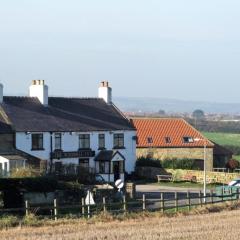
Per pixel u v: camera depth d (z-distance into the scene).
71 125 137.25
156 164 151.75
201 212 83.88
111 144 143.50
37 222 69.06
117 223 70.62
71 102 145.62
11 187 91.00
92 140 139.75
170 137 163.62
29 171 104.56
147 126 166.75
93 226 67.56
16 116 131.50
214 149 165.50
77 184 98.12
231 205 90.94
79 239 57.28
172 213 81.38
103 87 153.50
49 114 137.62
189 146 161.50
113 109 152.12
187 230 64.19
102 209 81.69
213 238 58.00
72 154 135.38
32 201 92.00
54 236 59.19
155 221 73.06
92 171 129.25
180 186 135.12
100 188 99.62
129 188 104.94
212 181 141.50
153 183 141.25
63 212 82.31
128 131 146.75
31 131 129.38
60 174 116.69
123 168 141.75
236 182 117.94
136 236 59.12
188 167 152.38
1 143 126.12
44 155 131.25
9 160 119.94
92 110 147.12
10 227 66.56
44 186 93.69
